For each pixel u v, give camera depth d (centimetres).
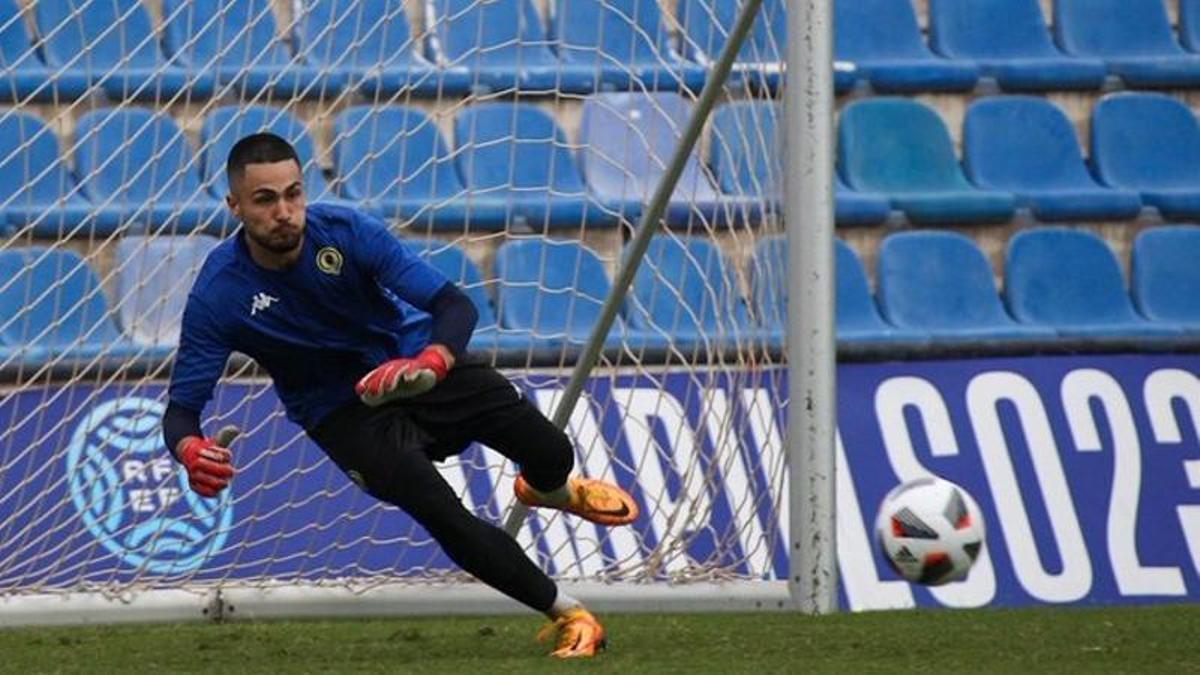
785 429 2216
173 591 2047
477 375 1608
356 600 2059
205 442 1495
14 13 2669
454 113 2638
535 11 2705
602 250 2631
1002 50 3291
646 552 2266
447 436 1631
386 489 1544
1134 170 3164
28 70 2609
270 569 2225
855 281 2842
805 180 2061
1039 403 2541
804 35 2069
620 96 2597
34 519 2200
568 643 1606
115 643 1855
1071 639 1778
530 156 2656
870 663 1567
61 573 2155
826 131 2066
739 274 2262
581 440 2327
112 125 2552
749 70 2252
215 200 2473
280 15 2566
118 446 2252
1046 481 2470
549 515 2281
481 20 2569
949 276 2878
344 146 2533
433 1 2605
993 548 2408
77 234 2450
